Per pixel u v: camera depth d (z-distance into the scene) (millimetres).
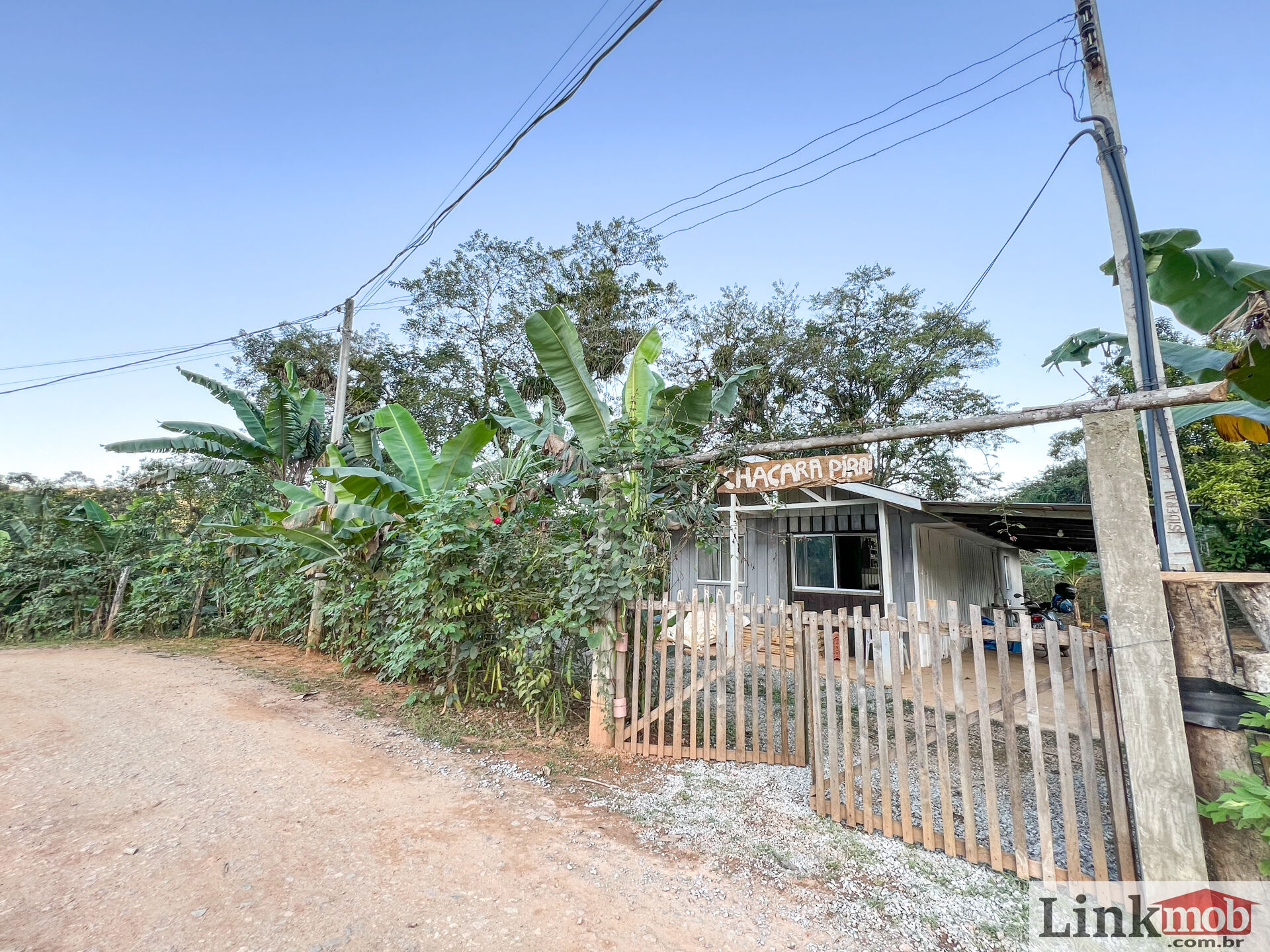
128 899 2727
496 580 6027
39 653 9555
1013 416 3342
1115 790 2875
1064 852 3658
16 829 3361
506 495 6203
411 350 18828
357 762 4641
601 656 5293
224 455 11562
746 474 5203
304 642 9797
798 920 2809
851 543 9984
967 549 11883
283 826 3514
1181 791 2641
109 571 11789
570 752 5078
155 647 10062
